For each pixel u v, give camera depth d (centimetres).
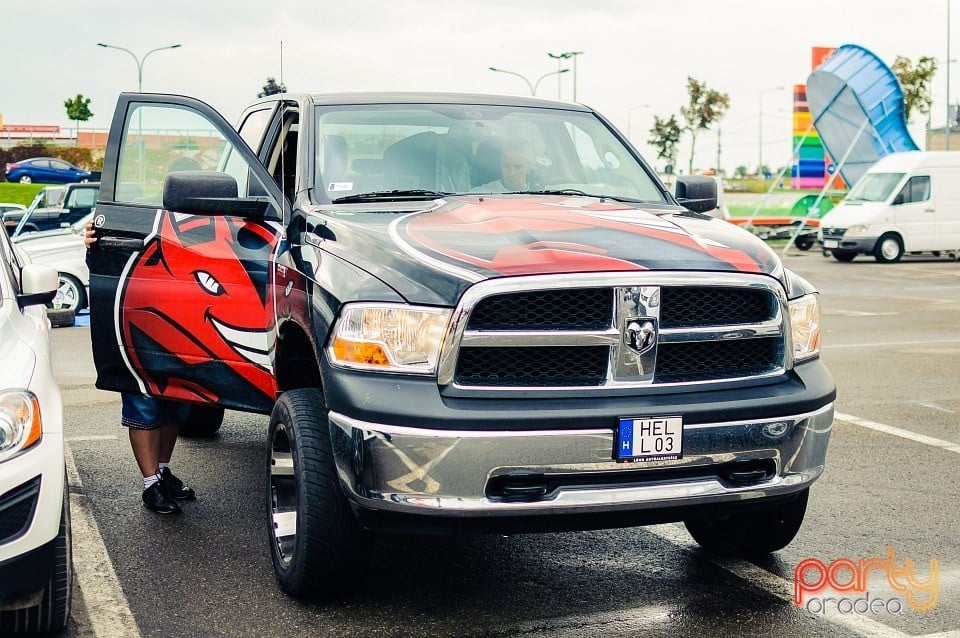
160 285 526
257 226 502
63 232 1538
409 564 486
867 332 1356
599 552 503
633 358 382
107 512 569
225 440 748
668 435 379
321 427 422
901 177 2789
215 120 523
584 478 375
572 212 461
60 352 1173
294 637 401
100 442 736
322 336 402
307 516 410
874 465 672
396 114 548
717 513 398
